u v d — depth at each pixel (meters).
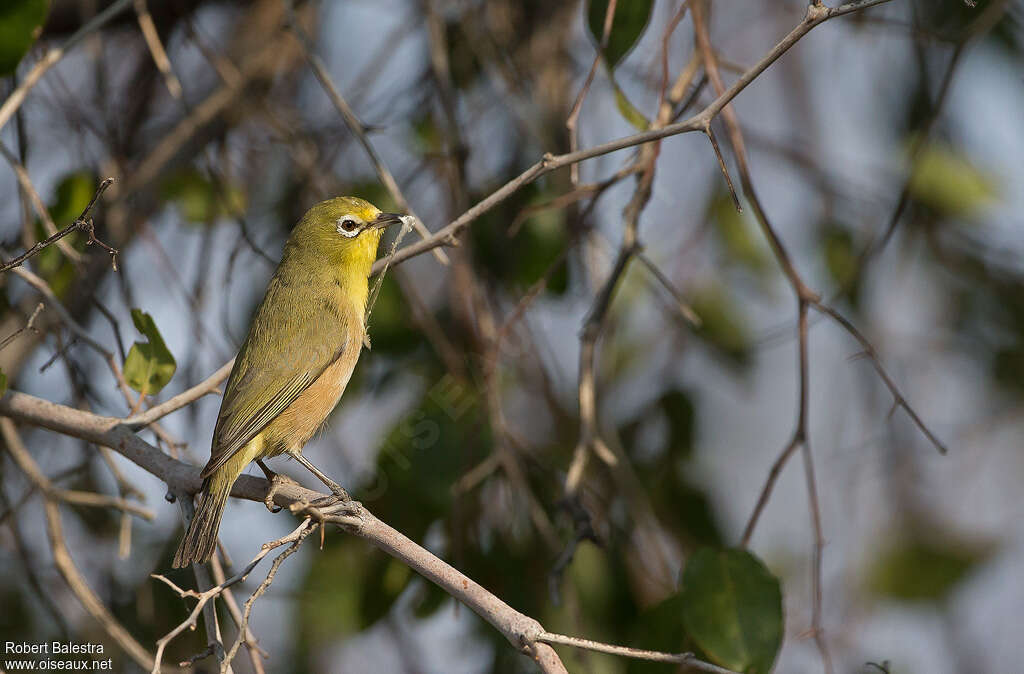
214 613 7.25
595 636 9.80
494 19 11.41
